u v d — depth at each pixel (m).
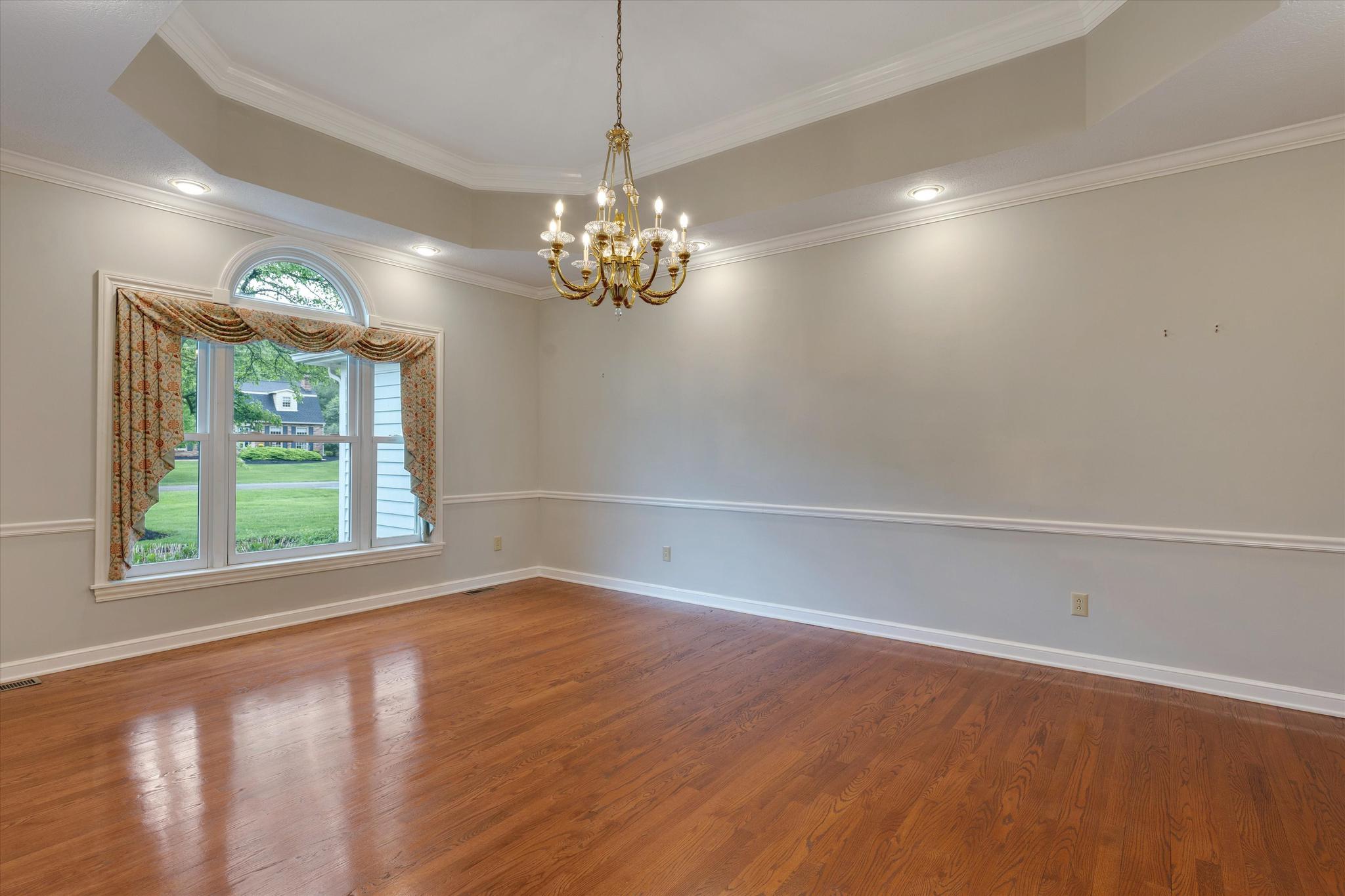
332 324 4.38
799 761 2.48
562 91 3.54
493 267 5.15
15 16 2.20
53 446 3.35
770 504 4.53
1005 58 3.09
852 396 4.18
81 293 3.43
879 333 4.07
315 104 3.64
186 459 3.92
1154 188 3.24
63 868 1.82
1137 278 3.28
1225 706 2.97
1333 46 2.32
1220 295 3.08
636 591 5.25
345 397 4.71
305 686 3.22
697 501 4.89
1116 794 2.23
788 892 1.75
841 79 3.45
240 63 3.28
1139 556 3.29
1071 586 3.46
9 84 2.60
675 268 2.63
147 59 2.87
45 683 3.22
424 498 5.00
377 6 2.82
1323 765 2.42
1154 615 3.25
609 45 3.13
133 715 2.85
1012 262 3.62
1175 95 2.65
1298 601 2.93
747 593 4.66
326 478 4.59
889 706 2.99
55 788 2.25
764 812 2.13
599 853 1.91
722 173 4.05
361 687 3.21
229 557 4.07
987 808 2.15
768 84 3.51
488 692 3.16
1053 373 3.50
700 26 2.99
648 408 5.18
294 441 4.41
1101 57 2.84
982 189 3.60
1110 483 3.35
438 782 2.30
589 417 5.54
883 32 3.06
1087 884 1.77
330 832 2.00
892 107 3.43
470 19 2.92
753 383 4.61
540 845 1.95
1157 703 3.00
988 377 3.70
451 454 5.19
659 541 5.13
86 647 3.46
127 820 2.05
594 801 2.19
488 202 4.65
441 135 4.08
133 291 3.57
